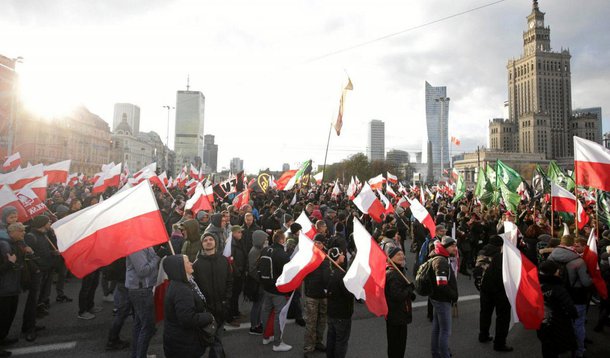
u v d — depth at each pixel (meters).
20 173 12.38
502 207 17.39
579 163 8.16
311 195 21.77
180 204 12.96
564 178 16.38
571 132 118.25
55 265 8.16
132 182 15.42
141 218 5.03
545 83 122.31
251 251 6.94
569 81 123.00
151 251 5.80
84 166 87.00
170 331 4.28
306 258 5.70
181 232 7.93
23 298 8.82
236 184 19.09
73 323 7.33
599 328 7.35
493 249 6.80
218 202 17.61
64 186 22.25
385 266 5.31
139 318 5.59
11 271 6.00
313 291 6.08
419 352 6.31
